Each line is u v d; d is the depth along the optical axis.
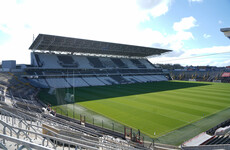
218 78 88.31
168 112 26.45
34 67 56.97
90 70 69.00
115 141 14.16
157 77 86.38
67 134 10.70
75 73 64.06
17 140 3.35
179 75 102.81
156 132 18.86
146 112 26.41
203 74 98.50
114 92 45.59
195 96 40.19
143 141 15.59
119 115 24.92
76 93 43.50
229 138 15.93
